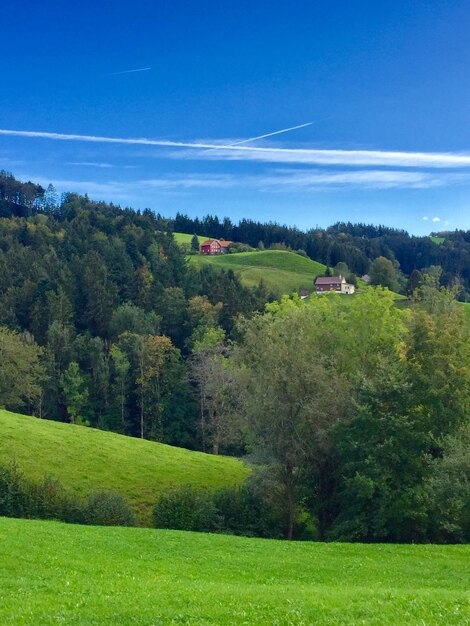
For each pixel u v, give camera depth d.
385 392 43.84
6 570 23.59
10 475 45.06
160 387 112.25
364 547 34.25
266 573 27.11
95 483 53.62
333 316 56.62
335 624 15.95
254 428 47.78
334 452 46.12
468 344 47.66
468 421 44.09
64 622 16.72
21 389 98.38
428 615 16.58
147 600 19.44
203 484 56.88
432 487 38.97
